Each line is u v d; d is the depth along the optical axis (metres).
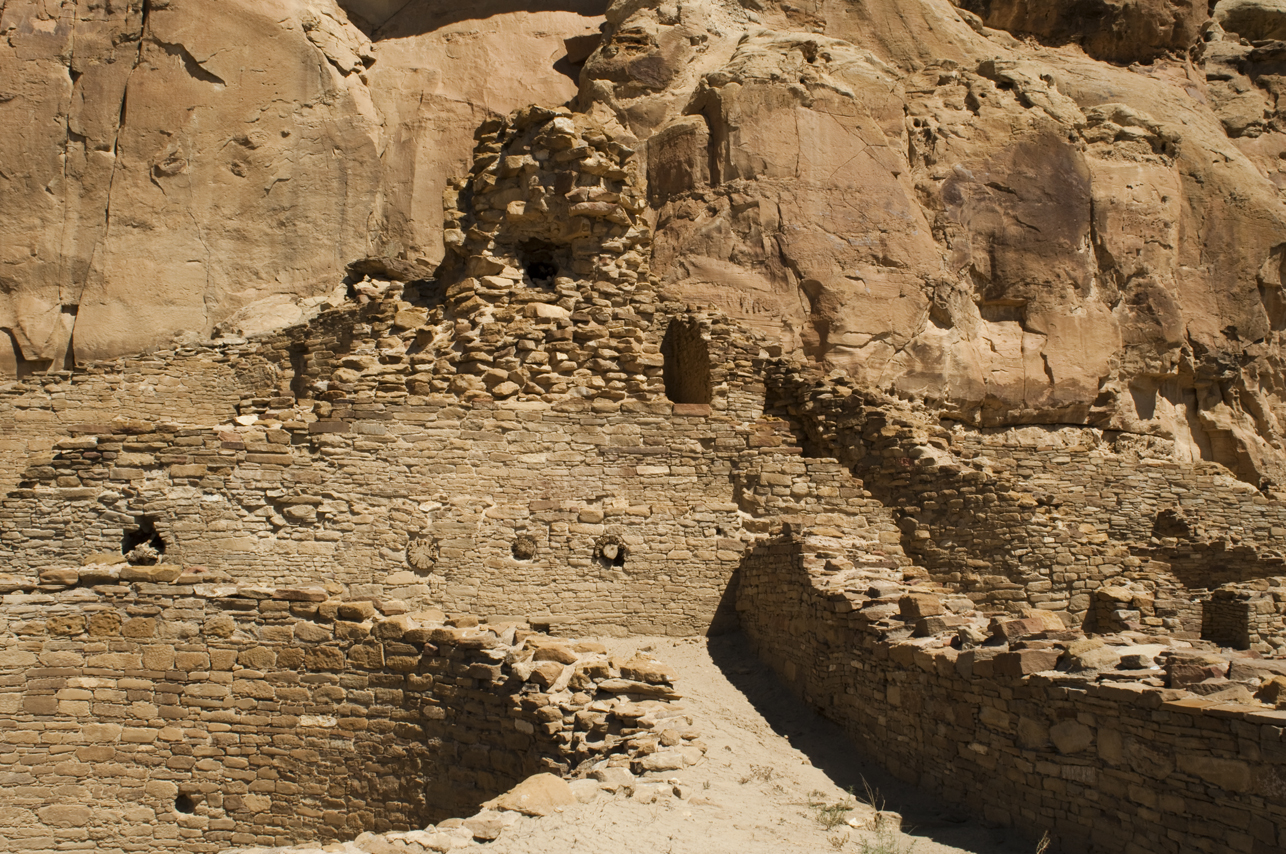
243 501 11.98
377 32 24.52
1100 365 18.95
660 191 19.20
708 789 7.78
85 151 20.23
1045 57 22.62
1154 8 23.14
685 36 20.59
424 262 20.95
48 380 17.73
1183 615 12.99
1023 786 6.93
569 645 9.53
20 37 20.47
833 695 9.80
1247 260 20.55
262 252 20.56
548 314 14.32
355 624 10.16
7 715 9.94
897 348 18.02
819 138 18.84
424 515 12.59
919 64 21.00
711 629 12.84
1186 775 5.69
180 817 9.97
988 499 12.88
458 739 9.47
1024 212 19.25
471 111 22.11
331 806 9.86
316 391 13.53
